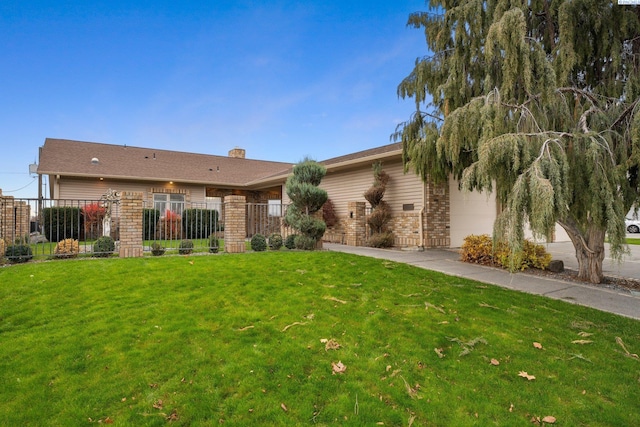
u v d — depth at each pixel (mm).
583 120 5852
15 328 4027
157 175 16625
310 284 5809
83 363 3279
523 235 4953
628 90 6074
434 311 4707
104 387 2926
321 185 15430
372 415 2605
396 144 13516
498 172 5449
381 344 3738
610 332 4141
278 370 3184
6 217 8922
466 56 7500
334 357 3445
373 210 11820
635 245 13555
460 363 3393
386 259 8250
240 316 4387
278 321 4273
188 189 17656
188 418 2561
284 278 6125
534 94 6238
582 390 3000
